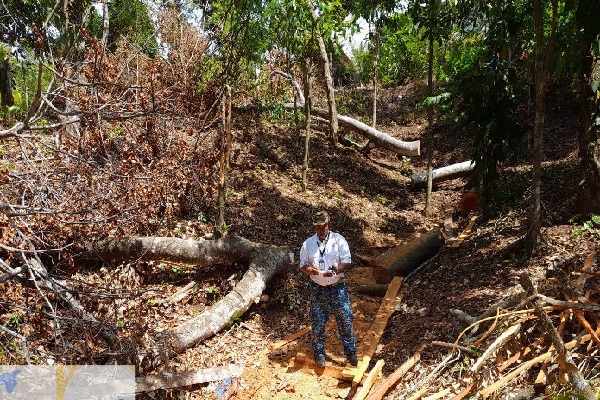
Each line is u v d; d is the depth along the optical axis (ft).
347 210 33.42
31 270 12.48
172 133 20.47
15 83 31.63
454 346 14.76
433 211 36.11
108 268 20.47
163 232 23.44
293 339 19.19
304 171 34.83
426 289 22.82
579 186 24.07
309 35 31.89
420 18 33.32
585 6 18.76
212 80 24.88
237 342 19.04
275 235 27.81
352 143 47.32
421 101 59.72
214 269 22.49
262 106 46.34
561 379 12.01
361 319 20.72
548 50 21.07
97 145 16.08
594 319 13.69
